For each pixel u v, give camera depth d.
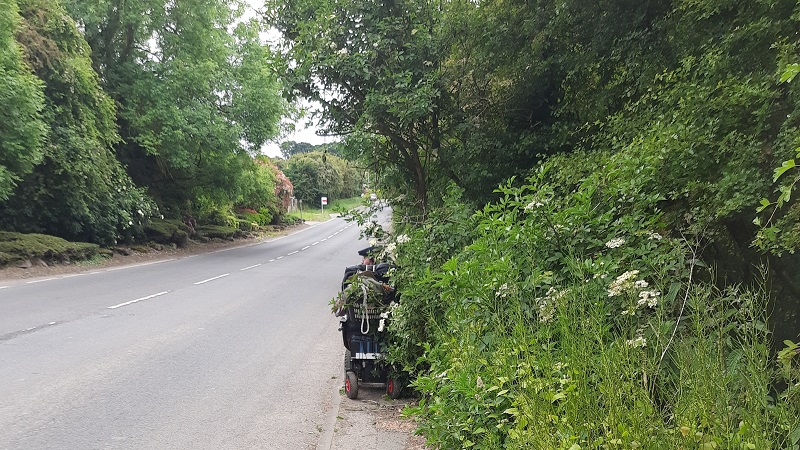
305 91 9.39
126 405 5.54
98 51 25.69
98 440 4.70
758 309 2.91
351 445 4.65
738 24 5.70
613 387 2.53
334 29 8.89
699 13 6.33
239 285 14.76
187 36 27.88
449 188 7.11
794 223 3.62
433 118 9.24
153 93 25.39
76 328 8.70
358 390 6.39
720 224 4.41
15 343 7.64
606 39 7.88
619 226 4.19
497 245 4.34
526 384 2.81
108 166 21.75
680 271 3.58
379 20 9.02
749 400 2.36
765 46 5.19
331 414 5.52
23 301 10.90
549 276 3.95
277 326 9.66
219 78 28.12
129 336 8.35
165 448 4.60
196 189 30.94
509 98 9.07
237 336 8.77
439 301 5.33
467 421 3.36
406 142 9.32
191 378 6.52
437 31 9.14
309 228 53.59
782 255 3.98
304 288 14.70
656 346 2.79
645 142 5.18
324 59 8.82
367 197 10.33
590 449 2.44
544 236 4.30
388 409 5.72
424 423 4.18
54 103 19.36
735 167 4.40
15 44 16.19
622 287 3.33
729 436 2.18
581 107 8.30
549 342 3.35
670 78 5.89
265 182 35.25
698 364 2.51
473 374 3.48
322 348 8.23
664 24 7.04
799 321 3.85
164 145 25.64
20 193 18.28
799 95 4.23
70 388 5.95
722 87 5.04
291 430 5.08
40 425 4.95
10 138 15.57
